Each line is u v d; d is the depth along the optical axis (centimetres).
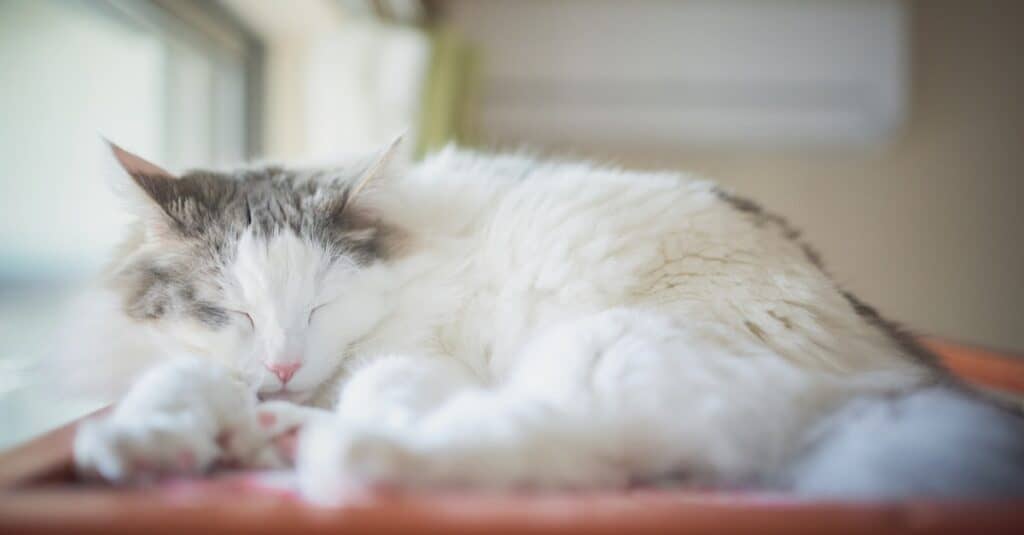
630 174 89
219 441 57
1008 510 40
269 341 73
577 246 81
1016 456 49
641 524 39
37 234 95
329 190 82
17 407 80
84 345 81
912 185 164
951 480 47
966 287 166
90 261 101
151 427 50
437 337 82
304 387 76
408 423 55
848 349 77
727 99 152
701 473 54
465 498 42
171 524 38
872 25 153
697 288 79
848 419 58
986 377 99
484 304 82
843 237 164
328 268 78
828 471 52
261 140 129
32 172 94
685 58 152
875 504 41
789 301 78
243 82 128
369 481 44
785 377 60
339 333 79
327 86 124
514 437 49
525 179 89
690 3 151
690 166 161
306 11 122
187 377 57
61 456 49
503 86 152
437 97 127
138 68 109
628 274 80
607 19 151
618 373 58
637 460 54
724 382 58
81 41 100
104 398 80
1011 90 164
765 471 54
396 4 127
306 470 46
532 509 40
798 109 152
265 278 74
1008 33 164
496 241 84
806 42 153
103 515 39
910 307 166
